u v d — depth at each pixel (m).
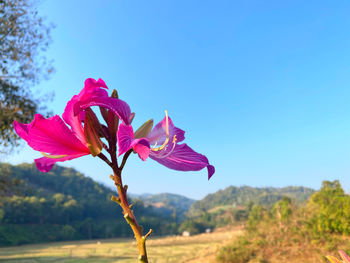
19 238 77.62
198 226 105.19
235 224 91.94
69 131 1.03
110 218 127.25
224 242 21.42
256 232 15.14
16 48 11.30
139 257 0.83
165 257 22.92
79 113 1.01
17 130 1.04
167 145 1.25
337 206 11.49
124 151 0.87
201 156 1.24
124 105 0.99
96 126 0.98
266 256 11.98
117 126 1.01
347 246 9.82
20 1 10.98
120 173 0.95
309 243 11.73
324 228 11.55
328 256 1.17
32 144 1.01
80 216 117.69
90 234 101.12
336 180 13.07
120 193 0.92
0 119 11.23
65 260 26.64
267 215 17.23
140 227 0.87
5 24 10.88
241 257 12.48
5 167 13.77
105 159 0.96
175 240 50.16
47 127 1.01
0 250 44.41
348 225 10.84
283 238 13.18
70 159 1.05
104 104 0.95
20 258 29.41
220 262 13.20
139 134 1.02
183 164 1.18
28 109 11.97
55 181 148.88
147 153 0.87
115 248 40.78
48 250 42.03
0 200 14.06
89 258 27.50
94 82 1.00
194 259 17.25
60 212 108.31
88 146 0.95
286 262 10.84
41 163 1.13
